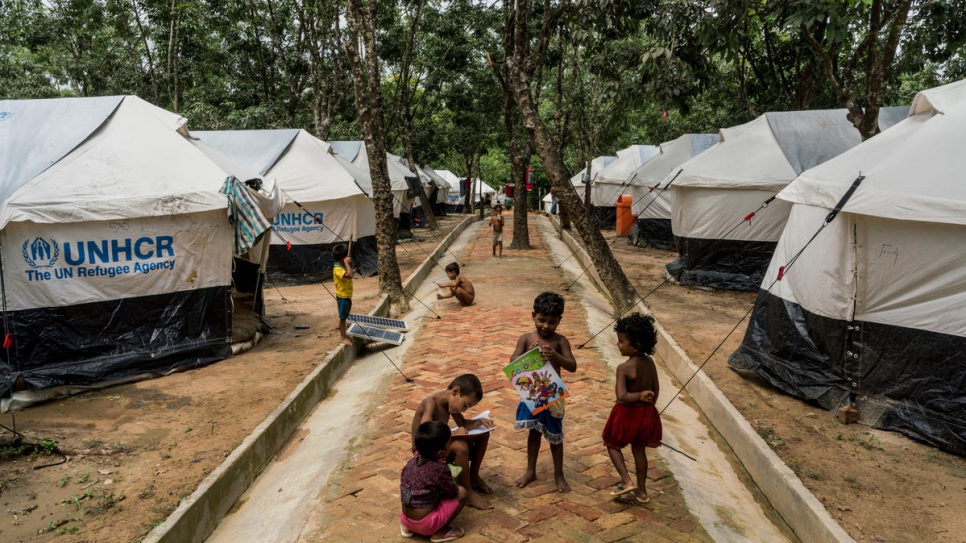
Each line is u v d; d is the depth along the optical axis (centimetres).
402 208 2619
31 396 747
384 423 661
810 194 769
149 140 946
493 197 6384
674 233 1595
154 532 427
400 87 3061
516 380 470
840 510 473
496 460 543
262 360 912
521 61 1217
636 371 454
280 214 1569
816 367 717
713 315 1155
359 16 1363
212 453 586
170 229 870
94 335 823
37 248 786
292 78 2512
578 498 475
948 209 591
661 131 3319
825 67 1052
